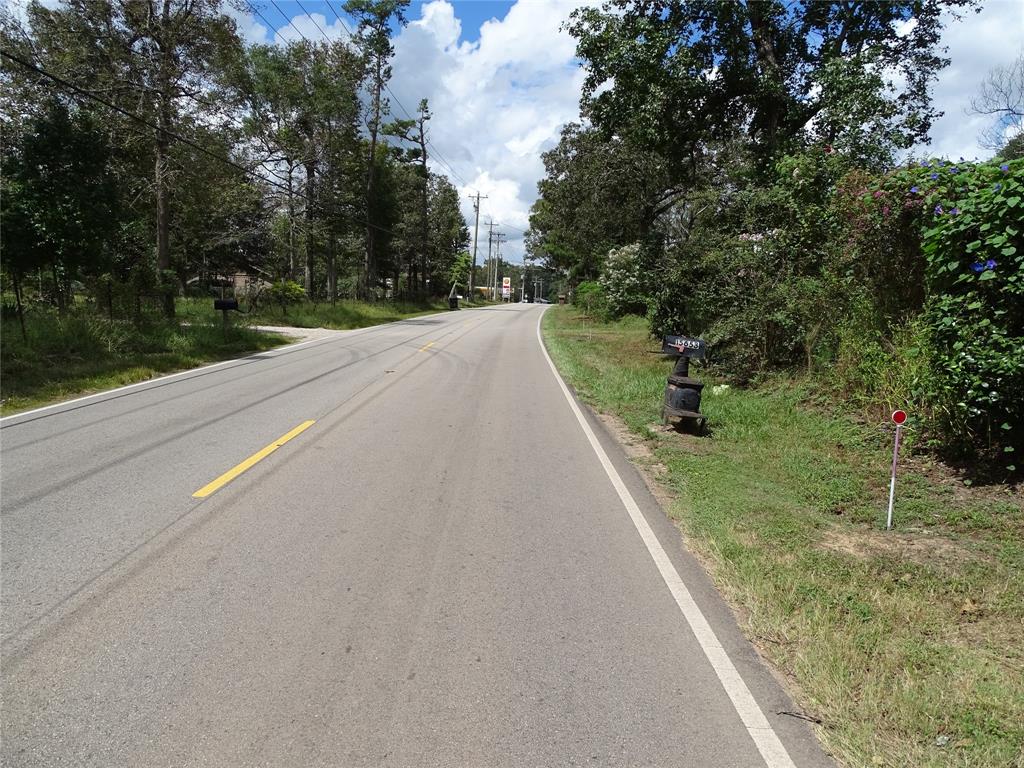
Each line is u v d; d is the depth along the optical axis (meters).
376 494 5.79
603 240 36.75
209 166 22.28
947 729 2.86
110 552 4.43
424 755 2.61
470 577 4.22
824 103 14.30
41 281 15.81
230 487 5.85
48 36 20.06
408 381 12.63
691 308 14.60
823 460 7.13
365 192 42.69
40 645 3.30
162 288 17.72
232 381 12.24
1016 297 5.53
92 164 13.80
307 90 33.75
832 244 9.86
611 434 8.80
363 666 3.21
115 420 8.62
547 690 3.07
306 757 2.58
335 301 37.00
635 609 3.89
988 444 6.07
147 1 19.62
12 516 5.05
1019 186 5.40
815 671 3.27
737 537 5.02
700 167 24.70
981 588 4.19
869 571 4.44
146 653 3.26
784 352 11.34
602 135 17.39
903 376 7.33
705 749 2.71
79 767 2.49
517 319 38.62
